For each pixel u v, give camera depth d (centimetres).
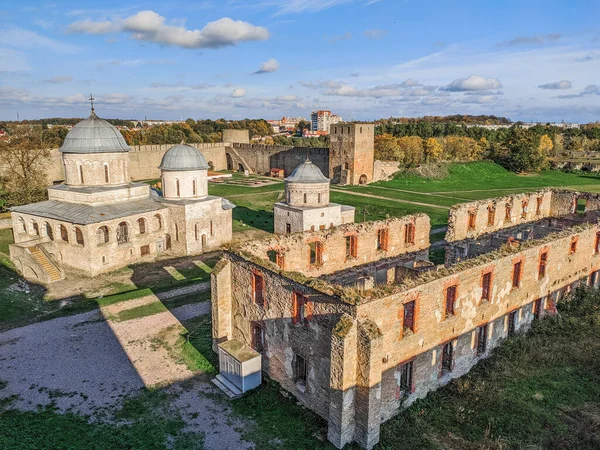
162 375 2856
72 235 4962
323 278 3506
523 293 3209
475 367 2902
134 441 2259
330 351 2323
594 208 5241
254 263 2775
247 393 2675
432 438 2275
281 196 10006
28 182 7112
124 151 5519
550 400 2542
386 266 3953
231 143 15112
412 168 12525
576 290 3862
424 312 2488
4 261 5081
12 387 2717
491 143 15812
